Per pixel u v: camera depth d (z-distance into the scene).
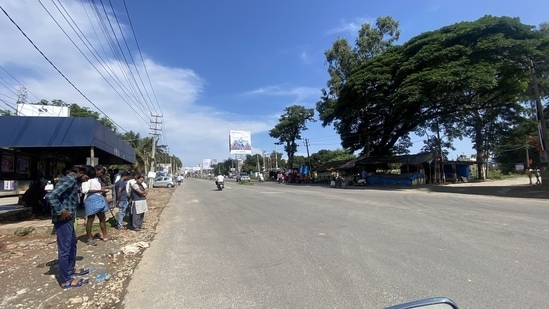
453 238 7.61
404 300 4.29
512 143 48.12
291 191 26.91
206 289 5.01
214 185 46.16
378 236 8.04
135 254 7.25
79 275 5.80
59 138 11.82
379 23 42.06
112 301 4.69
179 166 158.00
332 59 44.12
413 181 34.91
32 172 15.77
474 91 28.67
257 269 5.85
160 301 4.63
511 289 4.52
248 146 76.00
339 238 7.94
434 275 5.16
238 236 8.77
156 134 40.84
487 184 31.83
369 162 39.28
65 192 5.53
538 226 8.91
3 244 8.49
